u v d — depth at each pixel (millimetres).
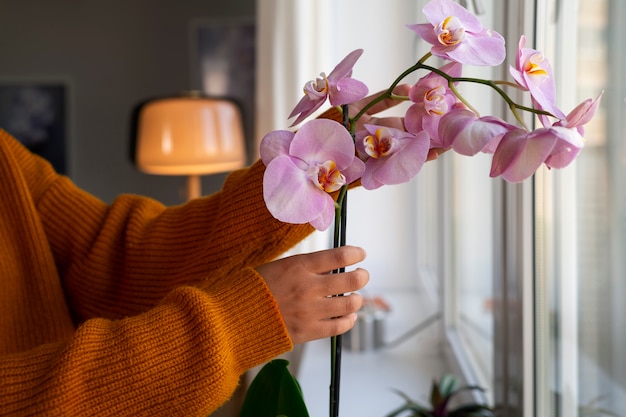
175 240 1163
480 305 2031
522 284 1279
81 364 878
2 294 1254
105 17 5000
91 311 1246
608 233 1053
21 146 1399
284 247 1027
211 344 869
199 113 3889
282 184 723
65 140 5086
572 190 1187
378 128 761
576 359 1205
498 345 1480
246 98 4965
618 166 1007
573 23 1133
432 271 2955
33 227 1277
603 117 1050
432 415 1546
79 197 1319
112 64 5023
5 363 922
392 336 2545
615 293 1040
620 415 1038
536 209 1258
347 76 795
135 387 873
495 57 740
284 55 2465
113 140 5078
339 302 892
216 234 1040
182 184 5090
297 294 891
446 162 2430
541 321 1285
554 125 715
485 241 1944
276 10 2580
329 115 945
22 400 890
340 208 826
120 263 1229
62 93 5059
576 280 1189
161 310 908
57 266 1321
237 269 1043
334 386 886
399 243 3234
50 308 1271
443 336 2396
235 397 2131
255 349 897
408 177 735
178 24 4973
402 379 2092
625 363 1015
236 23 4934
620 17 976
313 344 2432
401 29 2787
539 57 750
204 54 4969
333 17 2766
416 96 801
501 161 677
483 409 1583
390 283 3256
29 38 5027
